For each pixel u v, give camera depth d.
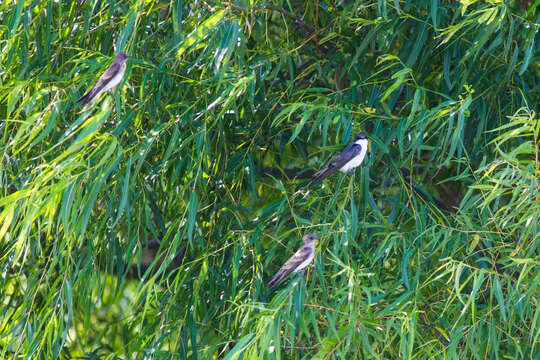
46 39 9.52
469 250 8.69
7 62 9.28
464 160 9.74
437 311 9.05
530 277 8.69
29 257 11.27
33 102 8.86
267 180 13.39
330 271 9.28
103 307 14.96
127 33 8.82
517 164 8.23
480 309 8.89
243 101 9.94
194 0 9.85
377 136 9.63
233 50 9.12
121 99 9.22
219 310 10.12
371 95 10.02
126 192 8.48
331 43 11.32
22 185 9.16
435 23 9.35
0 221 7.88
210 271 9.80
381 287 8.98
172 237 9.88
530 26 9.72
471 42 10.32
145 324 10.63
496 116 10.69
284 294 8.07
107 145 8.69
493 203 10.18
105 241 9.86
